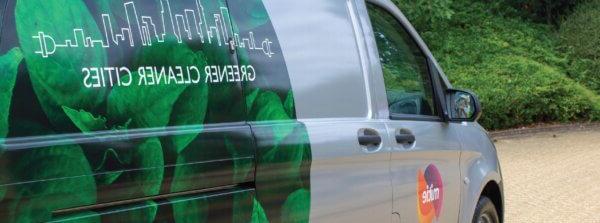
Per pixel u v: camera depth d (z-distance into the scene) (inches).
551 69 674.2
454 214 176.4
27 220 83.3
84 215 88.8
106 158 90.9
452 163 175.2
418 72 171.8
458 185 178.4
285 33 126.1
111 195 91.4
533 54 714.2
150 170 95.7
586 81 728.3
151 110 98.0
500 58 673.6
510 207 320.8
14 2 85.6
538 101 632.4
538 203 328.8
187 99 103.2
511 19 780.6
